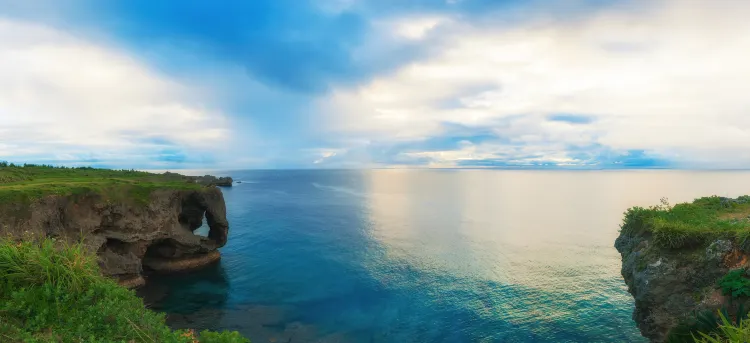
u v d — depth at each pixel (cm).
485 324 2814
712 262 1559
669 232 1731
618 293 3462
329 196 14825
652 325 1705
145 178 6397
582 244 5716
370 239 6116
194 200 4700
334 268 4328
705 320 1268
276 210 9994
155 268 4106
